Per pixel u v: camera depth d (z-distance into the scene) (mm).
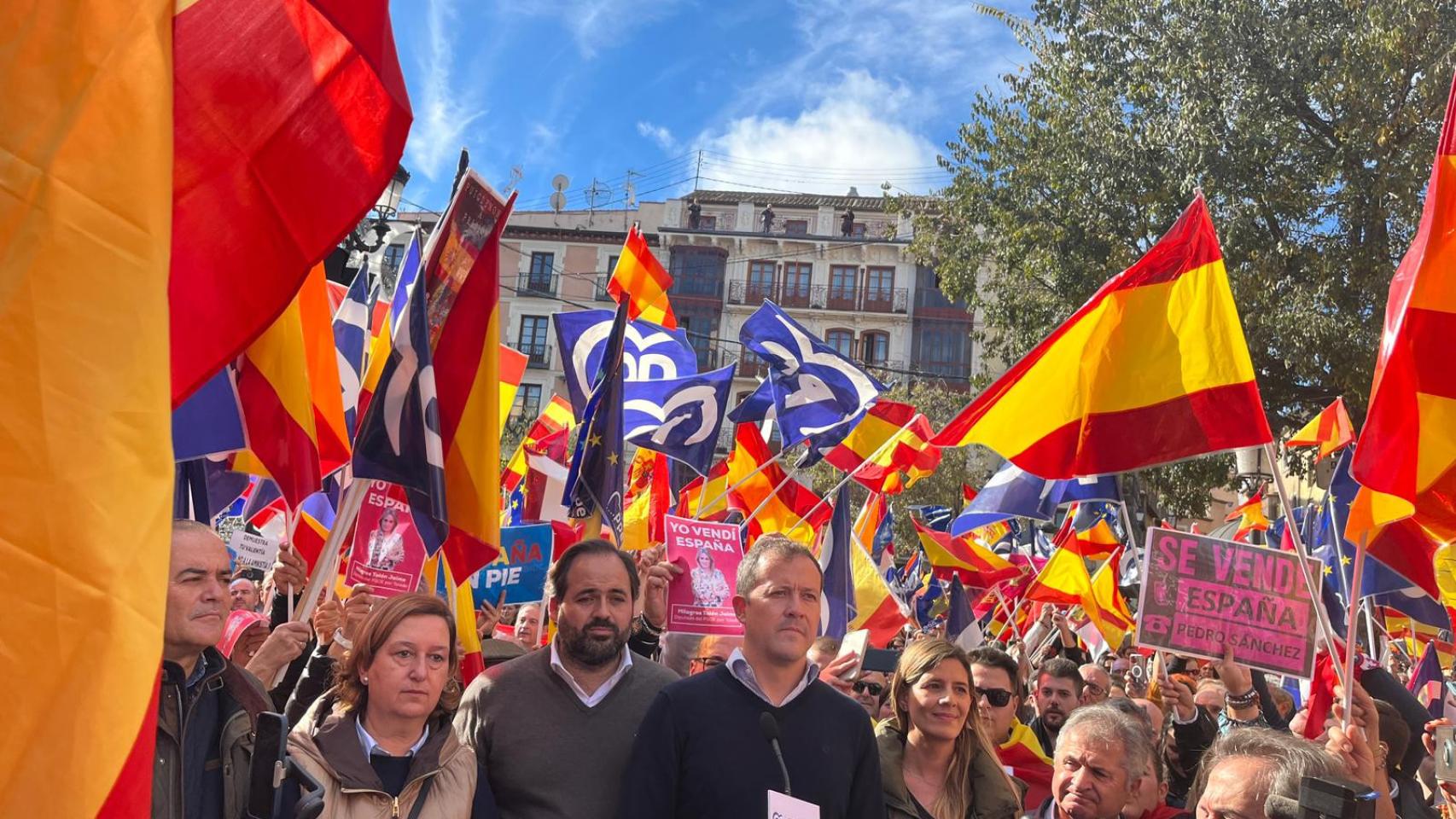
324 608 4633
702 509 9844
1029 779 5738
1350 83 18031
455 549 5426
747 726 3576
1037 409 6113
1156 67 20062
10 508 1928
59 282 2014
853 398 9742
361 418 5207
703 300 60938
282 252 3262
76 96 2078
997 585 12383
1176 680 6605
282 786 3123
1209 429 5801
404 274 6012
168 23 2168
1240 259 18953
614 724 4230
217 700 3330
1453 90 4918
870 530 11508
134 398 2029
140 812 1903
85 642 1915
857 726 3768
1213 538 5852
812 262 61000
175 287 3111
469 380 5137
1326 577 9352
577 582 4262
